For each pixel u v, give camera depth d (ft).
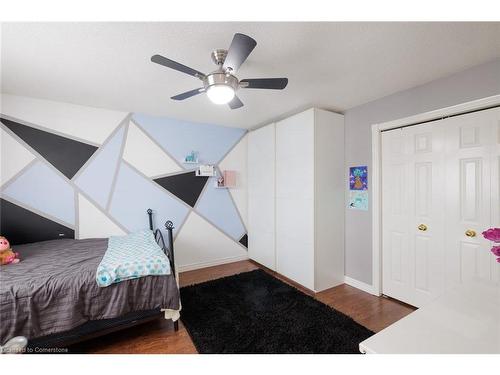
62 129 9.09
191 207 11.76
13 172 8.43
